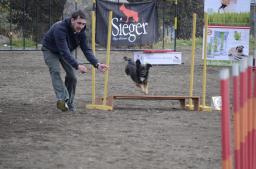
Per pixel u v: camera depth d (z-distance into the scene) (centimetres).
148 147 801
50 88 1430
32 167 686
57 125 952
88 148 789
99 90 1419
